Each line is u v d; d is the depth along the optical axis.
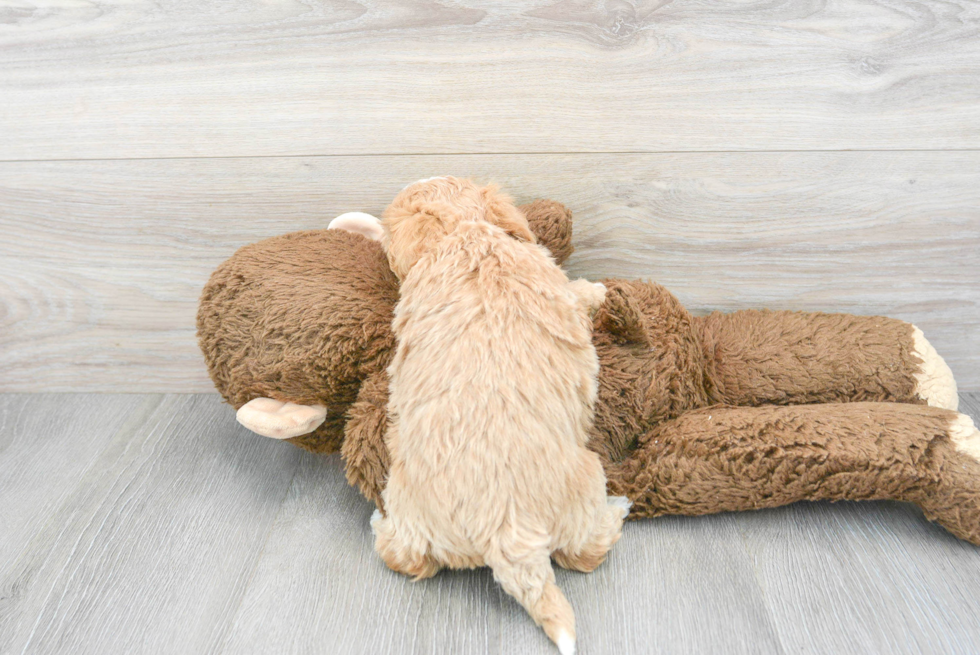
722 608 0.84
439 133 1.06
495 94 1.03
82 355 1.27
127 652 0.81
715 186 1.09
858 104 1.02
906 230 1.11
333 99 1.04
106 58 1.03
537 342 0.81
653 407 0.96
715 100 1.03
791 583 0.87
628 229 1.13
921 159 1.05
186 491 1.05
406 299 0.86
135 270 1.19
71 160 1.10
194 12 0.99
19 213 1.14
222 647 0.81
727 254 1.14
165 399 1.29
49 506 1.02
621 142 1.06
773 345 1.05
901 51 0.99
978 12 0.96
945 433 0.90
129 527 0.98
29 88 1.05
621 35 0.99
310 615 0.84
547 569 0.79
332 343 0.91
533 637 0.81
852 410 0.94
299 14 0.99
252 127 1.07
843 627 0.81
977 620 0.82
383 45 1.00
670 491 0.93
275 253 0.99
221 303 0.97
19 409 1.25
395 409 0.85
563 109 1.04
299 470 1.10
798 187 1.08
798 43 0.99
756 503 0.93
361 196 1.11
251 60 1.02
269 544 0.95
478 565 0.85
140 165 1.10
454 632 0.82
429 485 0.79
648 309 0.99
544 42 0.99
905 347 1.03
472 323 0.80
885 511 0.98
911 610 0.83
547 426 0.80
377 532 0.89
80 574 0.91
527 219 1.02
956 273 1.14
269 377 0.95
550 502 0.80
